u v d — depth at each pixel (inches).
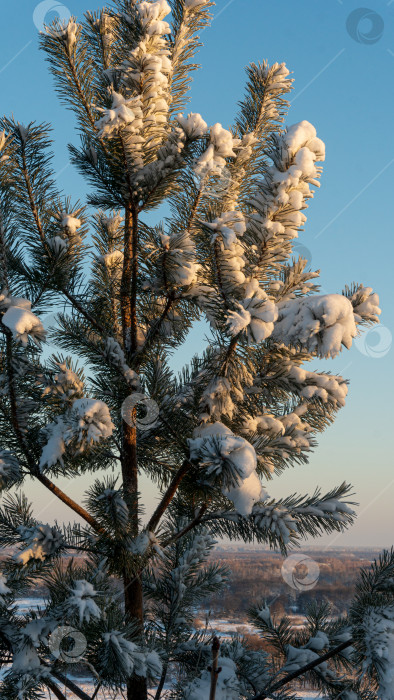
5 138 99.1
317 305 73.7
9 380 92.5
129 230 115.0
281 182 79.8
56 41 115.6
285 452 94.7
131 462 112.5
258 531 93.6
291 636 107.4
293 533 90.0
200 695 94.1
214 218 81.7
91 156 111.7
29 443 98.0
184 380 108.4
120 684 88.7
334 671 99.2
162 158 100.6
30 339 85.7
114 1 110.3
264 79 120.6
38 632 86.8
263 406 103.1
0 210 97.5
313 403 103.3
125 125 91.6
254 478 84.4
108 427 83.5
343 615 106.5
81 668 89.4
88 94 118.1
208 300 99.4
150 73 96.0
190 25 122.9
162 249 94.2
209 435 92.7
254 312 76.7
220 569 121.2
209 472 77.6
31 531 92.6
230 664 105.0
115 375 108.6
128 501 99.3
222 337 86.3
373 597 84.0
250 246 83.6
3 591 78.5
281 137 82.0
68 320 110.9
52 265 100.6
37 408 99.2
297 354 94.5
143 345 114.6
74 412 82.7
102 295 117.3
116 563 99.5
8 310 80.8
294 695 98.4
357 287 85.7
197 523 103.6
